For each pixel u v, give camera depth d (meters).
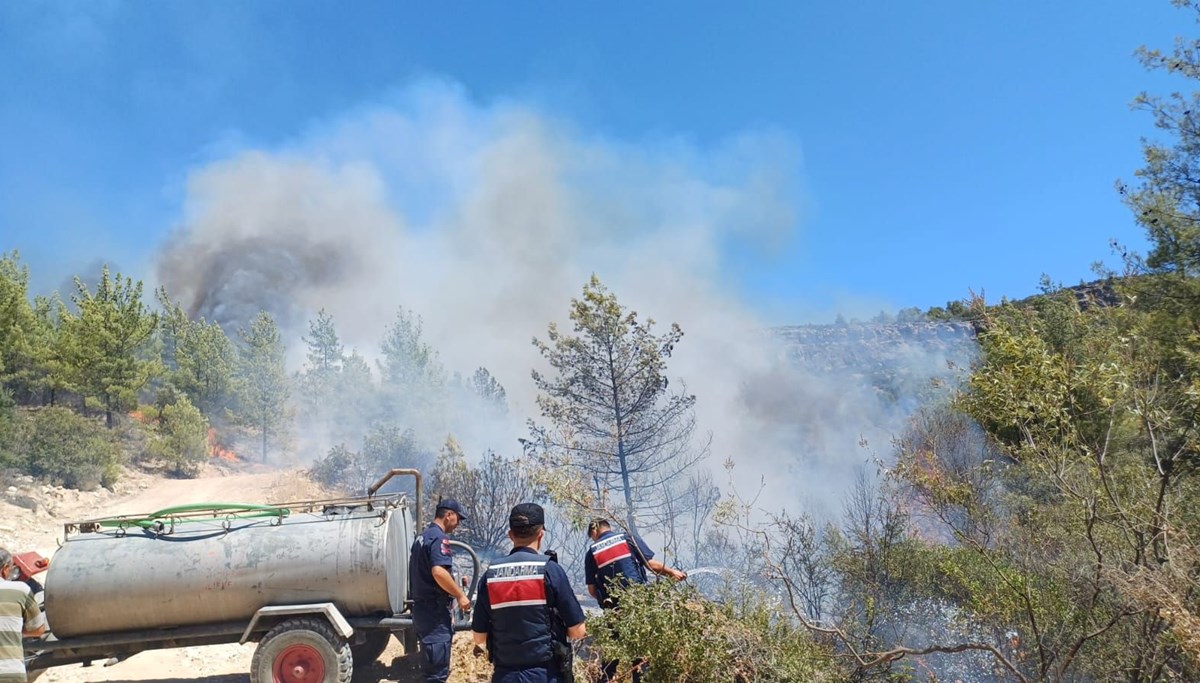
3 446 17.73
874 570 7.23
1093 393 4.87
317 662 6.05
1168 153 9.64
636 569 5.44
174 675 7.05
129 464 23.44
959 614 6.39
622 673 4.76
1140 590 4.11
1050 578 5.39
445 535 6.16
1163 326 7.91
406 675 6.94
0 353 24.97
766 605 5.14
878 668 5.31
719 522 6.27
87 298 26.77
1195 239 8.81
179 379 32.00
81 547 6.31
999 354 5.13
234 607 6.21
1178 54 9.43
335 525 6.44
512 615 4.10
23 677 4.60
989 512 5.84
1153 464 5.21
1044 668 4.88
